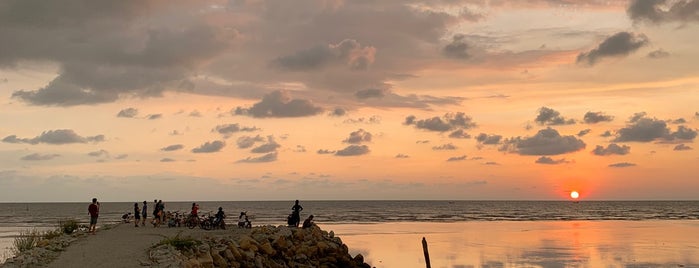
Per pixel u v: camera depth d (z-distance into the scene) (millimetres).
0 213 133750
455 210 173250
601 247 50375
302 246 31547
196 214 38219
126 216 43594
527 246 51438
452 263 39969
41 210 159500
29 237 30062
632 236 63031
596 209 189125
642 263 39750
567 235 64875
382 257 43156
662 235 64500
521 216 127312
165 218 41344
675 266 38312
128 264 20031
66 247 24734
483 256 43781
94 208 31328
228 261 25703
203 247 25391
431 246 51406
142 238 28781
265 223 84375
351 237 61375
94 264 20047
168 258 20797
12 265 19484
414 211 161125
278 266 28719
